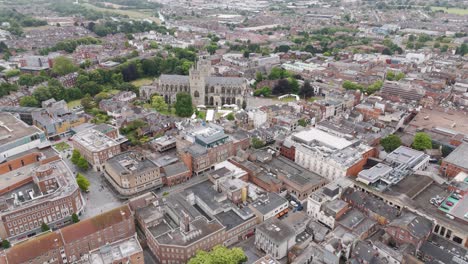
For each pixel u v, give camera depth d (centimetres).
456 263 16338
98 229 17525
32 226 18988
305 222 19000
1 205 18688
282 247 17362
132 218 18500
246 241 19262
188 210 19612
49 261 16438
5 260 15525
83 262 15850
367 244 17400
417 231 17725
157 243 17100
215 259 16012
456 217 18812
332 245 16988
